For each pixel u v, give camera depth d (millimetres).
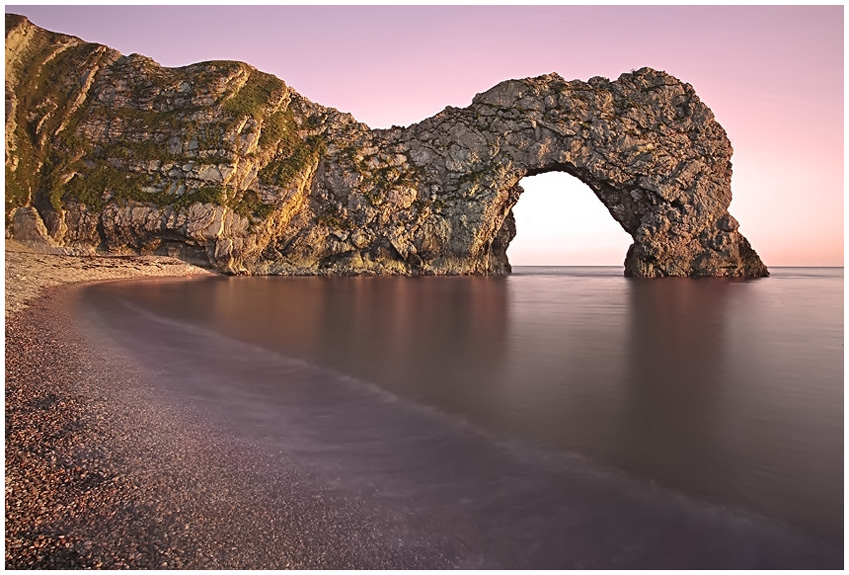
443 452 9461
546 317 31234
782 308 38156
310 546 6410
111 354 16422
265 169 78625
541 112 83812
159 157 74062
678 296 49188
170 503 7281
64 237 68250
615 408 12516
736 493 8078
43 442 9062
